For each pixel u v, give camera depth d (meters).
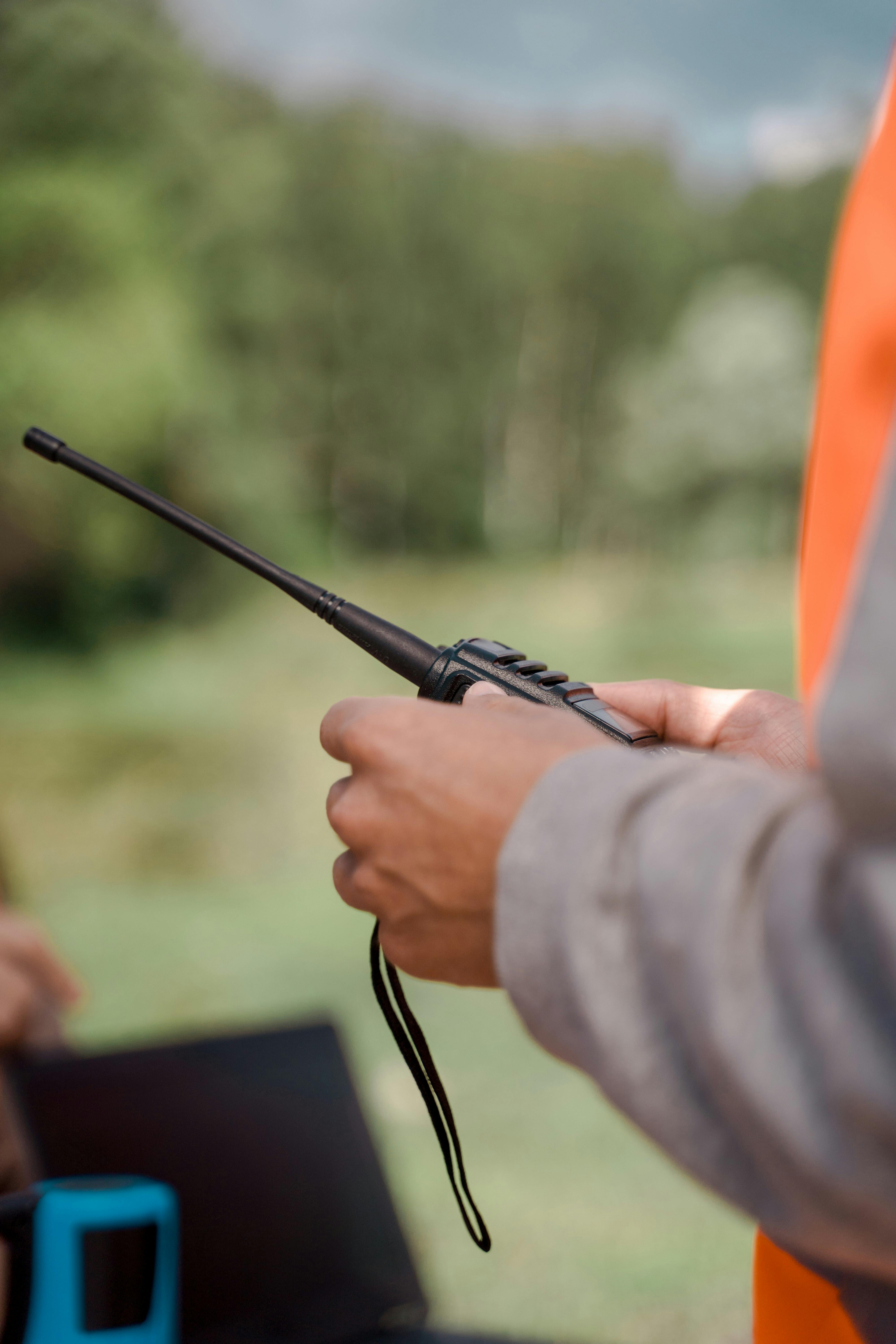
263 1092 1.17
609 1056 0.33
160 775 12.10
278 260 26.81
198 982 5.07
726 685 19.16
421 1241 2.25
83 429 18.89
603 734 0.56
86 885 7.91
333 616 0.65
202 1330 1.06
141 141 21.17
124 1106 1.12
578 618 25.61
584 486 33.47
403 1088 3.43
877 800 0.27
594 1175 2.72
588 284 35.00
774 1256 0.47
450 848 0.39
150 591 20.72
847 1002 0.28
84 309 19.08
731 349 31.16
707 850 0.32
